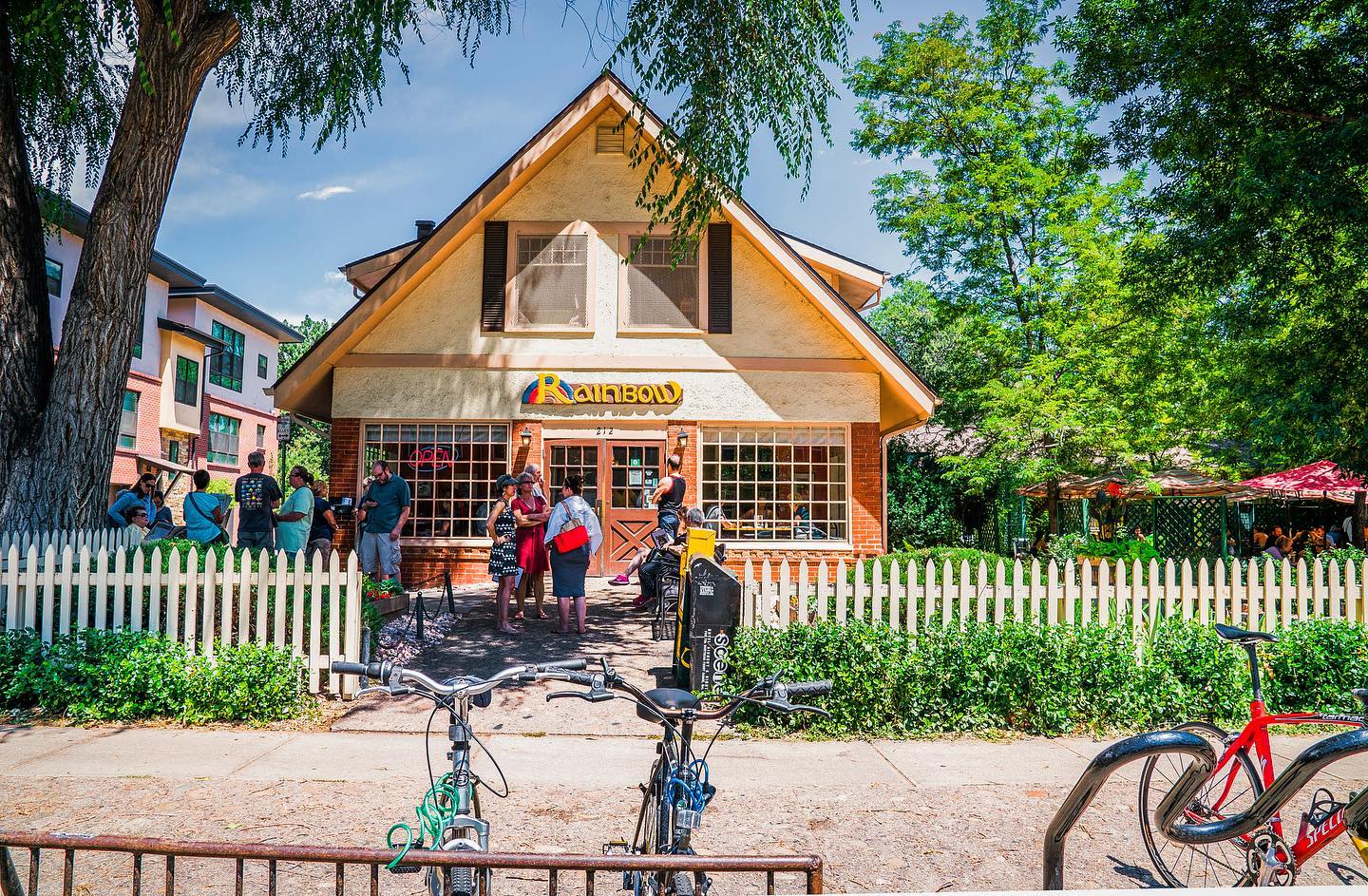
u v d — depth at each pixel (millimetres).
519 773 5660
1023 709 6918
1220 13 11117
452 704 3092
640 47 11078
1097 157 13352
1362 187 10312
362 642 7984
